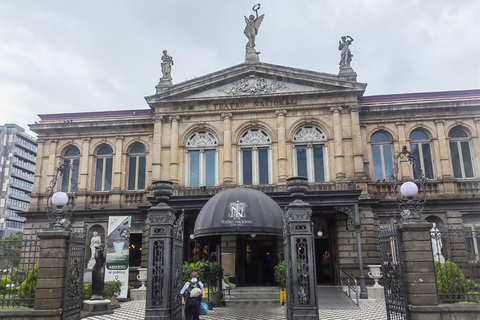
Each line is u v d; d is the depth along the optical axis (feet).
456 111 86.17
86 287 60.49
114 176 91.97
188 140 87.61
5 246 41.68
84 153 93.97
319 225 85.30
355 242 77.61
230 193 56.90
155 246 39.24
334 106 83.87
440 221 81.41
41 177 93.76
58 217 42.24
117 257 79.25
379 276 69.00
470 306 34.58
